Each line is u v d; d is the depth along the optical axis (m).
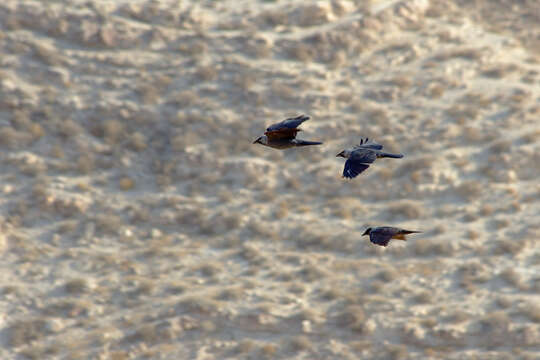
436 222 30.75
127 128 35.69
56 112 35.62
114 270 28.17
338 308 25.56
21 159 33.31
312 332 24.66
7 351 24.45
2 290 26.98
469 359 23.62
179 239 30.55
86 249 29.62
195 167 33.94
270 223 30.92
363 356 23.88
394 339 24.38
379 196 32.44
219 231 30.66
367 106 36.88
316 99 36.88
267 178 33.38
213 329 24.77
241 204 32.06
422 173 33.03
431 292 26.50
